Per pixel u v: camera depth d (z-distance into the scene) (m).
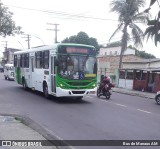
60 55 14.98
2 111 12.02
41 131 8.42
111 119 10.81
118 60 41.78
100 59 44.12
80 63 15.34
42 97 18.00
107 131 8.66
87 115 11.59
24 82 22.84
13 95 18.75
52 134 8.08
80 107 13.97
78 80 15.18
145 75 28.53
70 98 17.95
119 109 13.80
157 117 11.80
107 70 41.50
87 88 15.44
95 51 15.85
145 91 28.22
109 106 14.82
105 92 18.95
